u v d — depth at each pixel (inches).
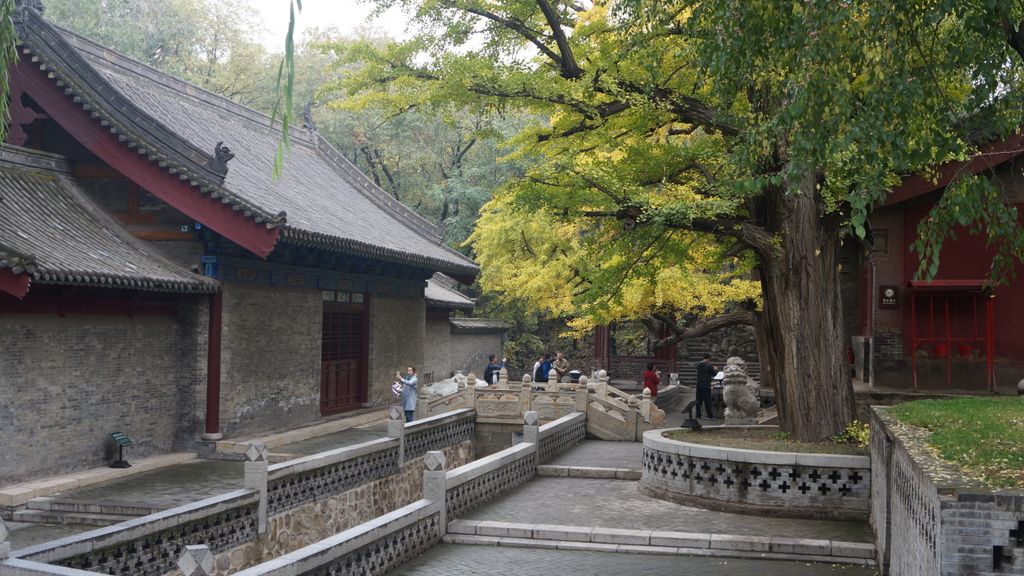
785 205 674.2
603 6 671.1
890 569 428.8
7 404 621.6
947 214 372.5
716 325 1065.5
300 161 1254.3
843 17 345.7
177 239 808.3
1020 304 820.6
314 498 638.5
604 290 738.8
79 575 320.2
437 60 690.8
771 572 461.4
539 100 679.1
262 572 345.4
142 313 761.6
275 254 871.7
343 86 715.4
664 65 670.5
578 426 946.1
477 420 1015.6
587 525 542.0
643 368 1745.8
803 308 669.3
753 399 855.7
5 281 576.4
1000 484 277.4
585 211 693.3
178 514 480.7
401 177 2210.9
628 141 780.6
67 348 676.1
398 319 1211.9
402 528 471.8
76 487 650.8
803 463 569.9
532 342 2142.0
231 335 821.9
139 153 781.9
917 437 400.5
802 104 360.5
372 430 993.5
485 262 1453.0
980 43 384.2
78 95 772.6
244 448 789.2
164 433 786.2
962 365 832.9
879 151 369.7
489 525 533.0
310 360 964.6
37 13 775.7
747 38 393.7
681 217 638.5
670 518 565.3
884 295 850.8
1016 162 782.5
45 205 754.8
